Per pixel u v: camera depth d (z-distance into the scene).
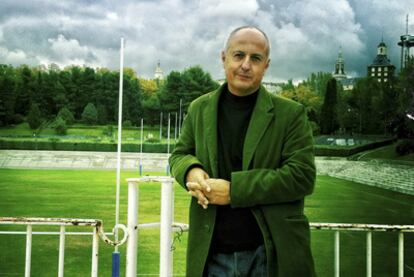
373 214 27.62
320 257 13.53
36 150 90.38
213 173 2.40
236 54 2.38
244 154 2.36
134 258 3.00
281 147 2.38
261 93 2.45
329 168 69.31
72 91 127.19
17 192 35.94
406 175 55.62
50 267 12.24
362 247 15.02
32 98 123.56
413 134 75.06
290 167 2.27
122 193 35.66
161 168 70.06
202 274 2.41
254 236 2.40
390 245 15.50
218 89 2.56
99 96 127.31
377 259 13.66
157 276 10.95
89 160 77.94
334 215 26.97
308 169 2.28
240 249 2.40
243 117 2.45
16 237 15.74
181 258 12.21
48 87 125.62
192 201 2.53
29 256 3.09
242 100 2.48
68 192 36.12
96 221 3.10
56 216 25.14
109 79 127.62
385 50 114.38
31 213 26.25
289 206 2.34
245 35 2.37
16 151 87.25
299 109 2.43
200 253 2.42
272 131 2.38
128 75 130.12
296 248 2.30
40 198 32.56
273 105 2.42
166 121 124.81
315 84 120.44
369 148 84.06
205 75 124.38
